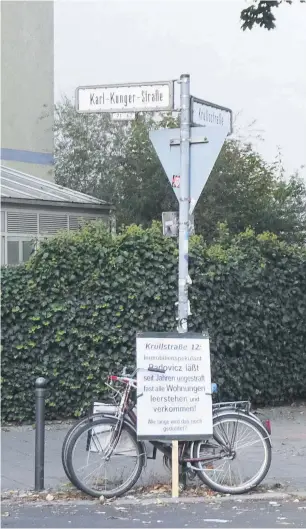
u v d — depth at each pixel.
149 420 8.09
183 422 8.16
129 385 8.24
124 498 8.03
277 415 13.25
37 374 11.94
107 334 11.98
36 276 11.89
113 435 8.13
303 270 13.99
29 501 7.92
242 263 13.19
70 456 7.97
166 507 7.73
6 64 25.69
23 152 25.64
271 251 13.66
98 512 7.51
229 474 8.30
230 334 12.98
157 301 12.14
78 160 25.02
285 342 13.85
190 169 8.55
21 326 11.87
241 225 23.06
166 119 23.48
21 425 11.91
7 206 16.92
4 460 9.76
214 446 8.33
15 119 25.70
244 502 7.97
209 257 12.73
